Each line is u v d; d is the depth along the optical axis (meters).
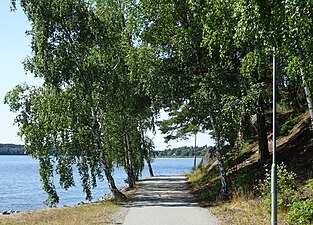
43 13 21.88
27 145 23.61
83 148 23.86
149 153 48.59
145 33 20.47
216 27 11.79
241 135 30.33
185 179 43.19
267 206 13.74
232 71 19.33
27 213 19.25
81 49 22.86
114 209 18.70
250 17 7.71
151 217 15.79
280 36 7.77
